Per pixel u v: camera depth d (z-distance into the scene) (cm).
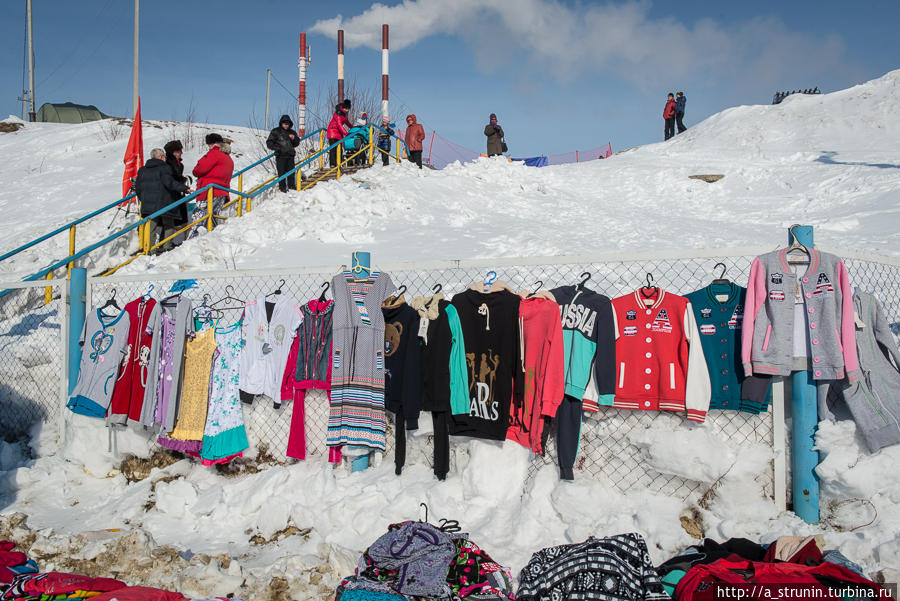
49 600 397
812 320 429
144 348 621
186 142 2116
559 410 468
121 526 548
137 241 1154
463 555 411
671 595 377
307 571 429
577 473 482
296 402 560
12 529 507
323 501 519
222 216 1239
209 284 762
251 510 536
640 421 470
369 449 545
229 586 418
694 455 439
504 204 1358
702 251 466
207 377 599
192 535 526
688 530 441
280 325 574
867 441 418
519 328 485
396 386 524
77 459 647
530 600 388
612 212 1329
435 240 1023
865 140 2072
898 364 430
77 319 677
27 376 723
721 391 449
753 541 419
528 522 459
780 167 1756
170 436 602
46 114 3050
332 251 993
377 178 1405
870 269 650
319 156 1734
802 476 431
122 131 2294
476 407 492
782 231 1075
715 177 1745
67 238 1197
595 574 382
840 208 1314
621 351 468
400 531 421
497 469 490
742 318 449
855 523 414
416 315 520
